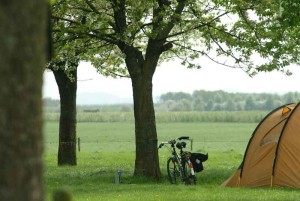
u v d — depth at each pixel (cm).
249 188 2877
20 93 604
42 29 621
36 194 615
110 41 3528
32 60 611
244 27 3562
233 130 15288
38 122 617
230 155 6138
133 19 3312
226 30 3528
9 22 600
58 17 3388
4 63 598
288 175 2841
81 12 3544
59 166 4634
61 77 4700
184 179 3189
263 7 3444
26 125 608
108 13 3634
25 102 607
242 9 3475
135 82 3575
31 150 611
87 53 3888
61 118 4778
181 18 3412
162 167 4409
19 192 605
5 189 600
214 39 3566
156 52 3556
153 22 3450
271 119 2978
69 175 3803
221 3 3503
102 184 3253
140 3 3291
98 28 3481
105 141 11006
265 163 2927
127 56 3562
